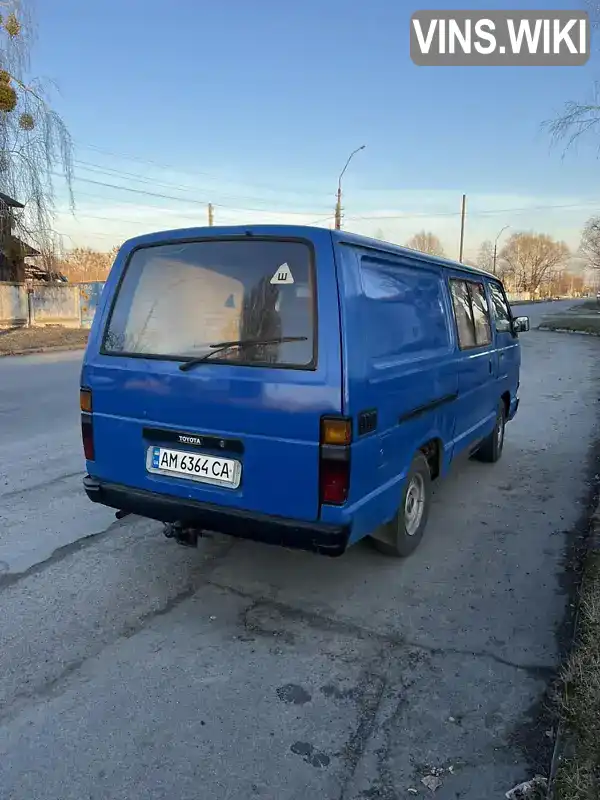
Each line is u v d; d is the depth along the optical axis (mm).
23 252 23547
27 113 20203
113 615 3275
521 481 5797
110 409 3480
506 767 2260
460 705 2598
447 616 3326
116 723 2455
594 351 20406
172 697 2619
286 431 2906
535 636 3135
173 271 3326
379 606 3426
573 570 3912
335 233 2951
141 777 2188
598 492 5461
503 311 6367
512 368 6648
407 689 2699
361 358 2963
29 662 2842
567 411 9453
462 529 4594
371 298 3152
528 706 2592
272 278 3016
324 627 3201
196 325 3211
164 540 4266
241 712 2535
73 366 14703
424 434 3916
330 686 2715
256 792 2135
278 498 2969
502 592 3605
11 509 4809
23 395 10188
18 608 3324
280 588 3615
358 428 2920
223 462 3094
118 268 3566
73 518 4645
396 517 3738
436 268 4281
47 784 2150
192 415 3166
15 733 2391
